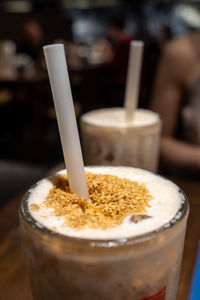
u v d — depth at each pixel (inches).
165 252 5.6
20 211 6.3
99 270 5.4
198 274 9.5
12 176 37.4
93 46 76.3
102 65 61.3
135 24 104.3
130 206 6.5
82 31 111.4
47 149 52.2
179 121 22.4
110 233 5.5
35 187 7.5
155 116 14.4
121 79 60.0
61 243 5.3
